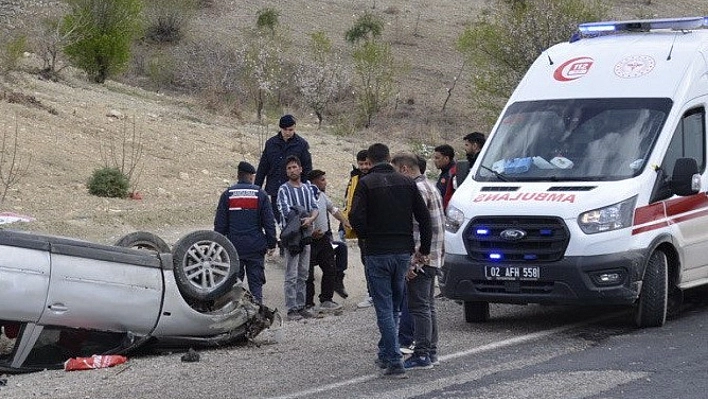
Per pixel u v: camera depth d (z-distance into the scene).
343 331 12.60
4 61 27.88
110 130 24.47
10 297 10.07
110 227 16.72
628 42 13.88
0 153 19.94
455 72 48.09
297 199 13.84
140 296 10.87
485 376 9.82
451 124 40.25
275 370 10.33
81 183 19.58
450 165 14.58
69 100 26.92
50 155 20.84
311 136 31.56
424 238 9.91
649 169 12.29
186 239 11.25
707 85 13.34
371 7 58.16
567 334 12.05
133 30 34.56
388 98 41.25
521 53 34.31
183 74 40.25
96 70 33.38
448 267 12.38
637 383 9.43
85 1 33.19
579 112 13.14
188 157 23.78
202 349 11.60
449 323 13.04
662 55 13.38
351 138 32.62
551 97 13.48
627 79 13.27
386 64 40.84
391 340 9.77
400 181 9.83
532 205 11.97
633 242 11.85
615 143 12.65
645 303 12.16
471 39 36.22
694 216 12.84
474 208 12.30
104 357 10.71
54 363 10.80
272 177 15.46
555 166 12.67
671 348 11.04
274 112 35.31
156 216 17.77
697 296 14.70
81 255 10.53
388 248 9.76
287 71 39.75
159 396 9.24
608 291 11.73
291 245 13.54
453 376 9.86
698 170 12.95
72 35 32.78
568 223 11.80
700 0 63.50
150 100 31.94
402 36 52.44
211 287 11.39
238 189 13.20
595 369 10.05
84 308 10.52
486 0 61.44
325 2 57.81
